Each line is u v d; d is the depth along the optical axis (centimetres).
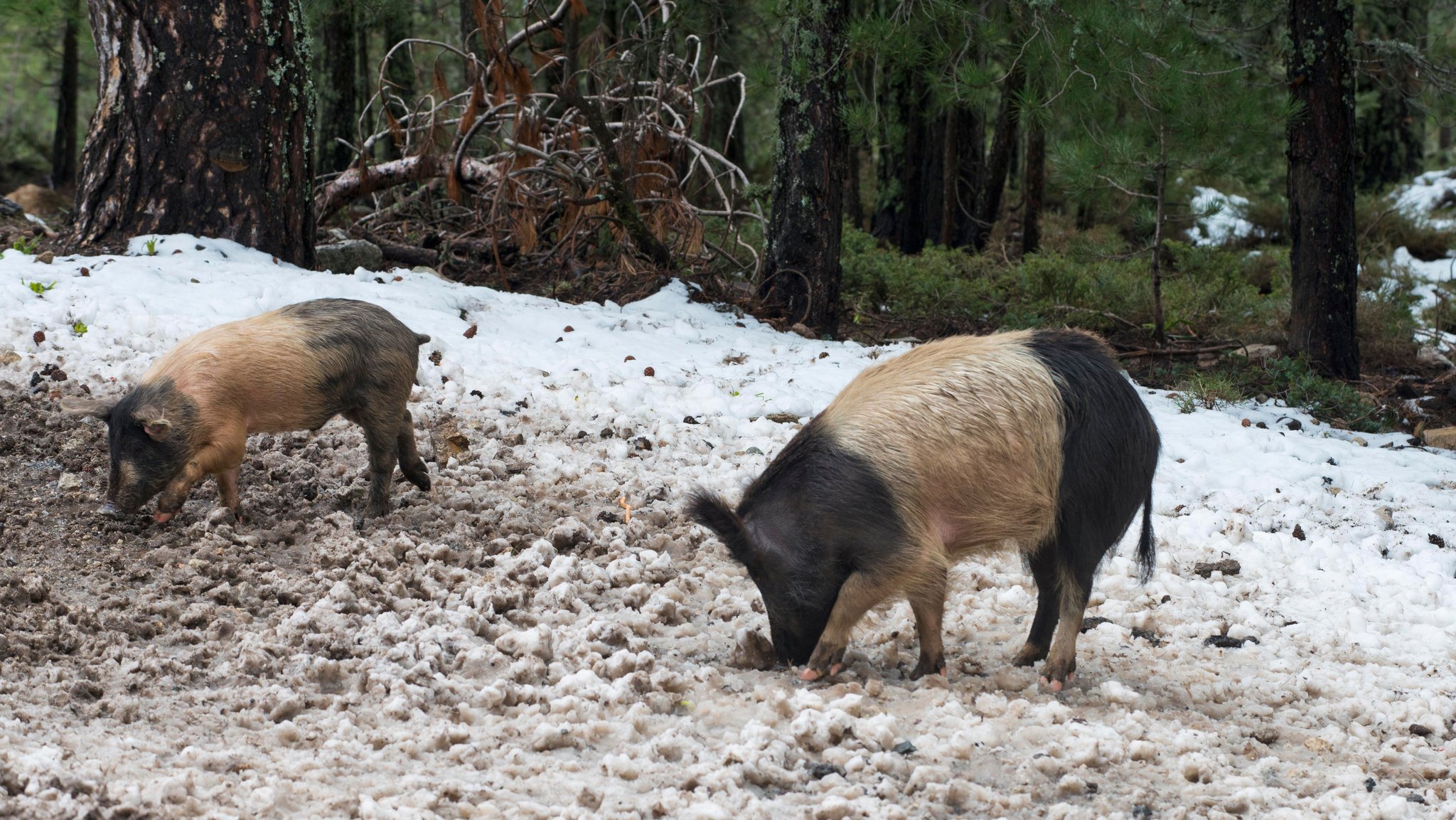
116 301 1062
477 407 978
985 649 656
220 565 652
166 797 416
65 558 656
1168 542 855
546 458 895
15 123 4309
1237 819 481
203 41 1284
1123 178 1577
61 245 1290
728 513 553
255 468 811
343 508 774
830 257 1508
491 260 1645
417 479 773
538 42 2236
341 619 593
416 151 1878
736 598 687
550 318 1286
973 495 551
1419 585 791
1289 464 1030
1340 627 724
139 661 537
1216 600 760
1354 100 1464
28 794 405
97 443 803
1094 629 699
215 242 1280
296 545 711
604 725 512
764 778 477
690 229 1585
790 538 557
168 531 700
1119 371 584
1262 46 1731
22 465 770
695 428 997
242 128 1301
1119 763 523
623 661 571
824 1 1455
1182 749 539
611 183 1484
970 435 545
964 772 501
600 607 668
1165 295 1833
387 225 1773
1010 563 795
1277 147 1603
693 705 551
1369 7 2317
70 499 728
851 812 451
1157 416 1184
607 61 1631
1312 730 588
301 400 678
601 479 870
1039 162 2450
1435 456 1127
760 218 1644
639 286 1523
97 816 398
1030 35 1372
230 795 427
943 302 1803
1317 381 1370
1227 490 960
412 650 566
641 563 730
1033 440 551
